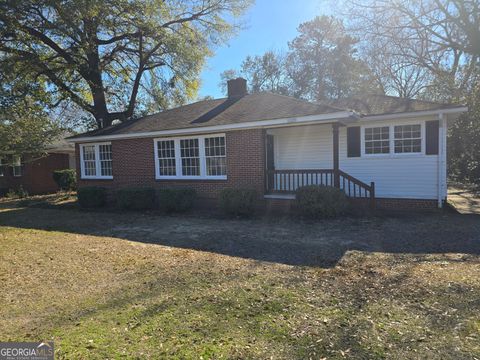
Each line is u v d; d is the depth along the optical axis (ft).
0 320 12.21
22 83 57.77
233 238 24.94
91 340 10.54
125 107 76.28
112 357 9.55
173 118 46.39
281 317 11.91
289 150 41.65
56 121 69.77
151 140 43.91
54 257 20.59
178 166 42.16
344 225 28.22
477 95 53.42
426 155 33.88
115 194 42.93
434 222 28.19
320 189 31.09
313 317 11.87
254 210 34.17
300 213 33.17
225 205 34.27
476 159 54.13
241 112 40.06
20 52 56.44
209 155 40.11
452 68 78.43
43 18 53.52
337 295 13.87
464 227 26.05
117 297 14.14
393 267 17.35
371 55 83.20
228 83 53.16
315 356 9.47
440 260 18.30
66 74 65.82
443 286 14.40
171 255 20.62
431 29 70.85
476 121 52.65
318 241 23.38
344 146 38.01
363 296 13.69
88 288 15.31
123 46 67.67
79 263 19.25
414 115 33.24
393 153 35.42
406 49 80.23
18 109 56.65
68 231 29.53
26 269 18.26
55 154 74.02
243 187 37.04
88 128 77.36
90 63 65.82
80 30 55.57
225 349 9.89
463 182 60.29
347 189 37.55
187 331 11.00
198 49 68.74
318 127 39.65
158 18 61.36
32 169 68.80
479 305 12.46
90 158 51.29
